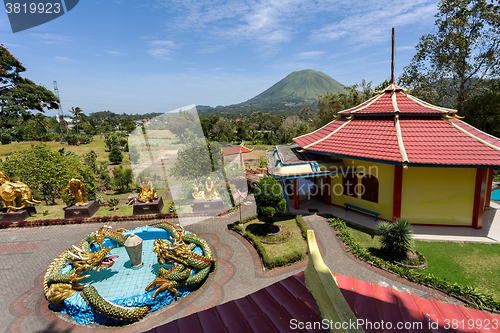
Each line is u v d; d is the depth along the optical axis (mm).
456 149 15273
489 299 9977
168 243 11062
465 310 4082
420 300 4297
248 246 15438
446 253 13578
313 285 3742
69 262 12055
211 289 11750
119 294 11000
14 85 56719
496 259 12875
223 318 3924
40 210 22797
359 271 12438
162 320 10094
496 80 34812
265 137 76188
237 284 12055
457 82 36312
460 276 11820
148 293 10523
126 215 20906
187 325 3859
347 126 20438
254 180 22078
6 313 10781
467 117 34562
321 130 23344
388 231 13117
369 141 17578
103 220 20062
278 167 18922
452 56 33438
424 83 36812
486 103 32469
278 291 4402
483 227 16094
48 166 23281
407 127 17203
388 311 4008
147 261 13391
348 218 18219
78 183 21031
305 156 20422
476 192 15664
